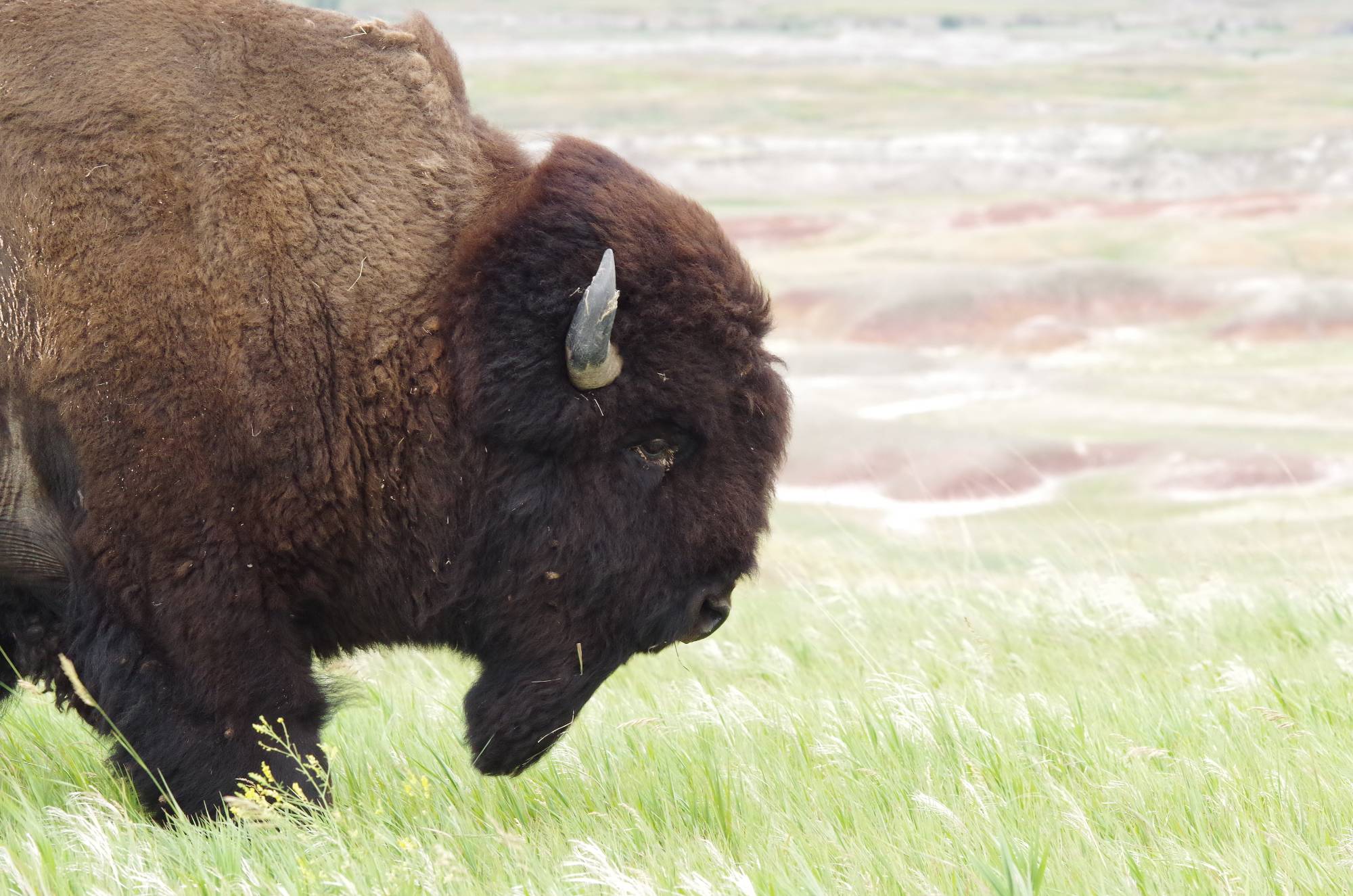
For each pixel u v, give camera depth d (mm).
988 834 14547
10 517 15750
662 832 15812
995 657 25531
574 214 16172
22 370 15258
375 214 16078
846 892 13469
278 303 15547
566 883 14016
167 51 15820
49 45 15586
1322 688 20672
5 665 17188
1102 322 142375
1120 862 13961
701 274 16250
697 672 25062
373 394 15906
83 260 15148
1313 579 35781
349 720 20547
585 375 15641
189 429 15188
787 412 17109
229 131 15703
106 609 15477
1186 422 93250
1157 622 27266
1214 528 60625
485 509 16359
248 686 15680
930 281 153750
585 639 16766
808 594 30984
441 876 14016
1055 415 97062
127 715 15531
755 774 17172
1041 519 65688
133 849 14508
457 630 17078
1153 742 18125
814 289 155125
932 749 17688
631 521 16422
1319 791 15844
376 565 16469
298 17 16656
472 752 17359
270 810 14836
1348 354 124000
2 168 15219
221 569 15453
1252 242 177875
